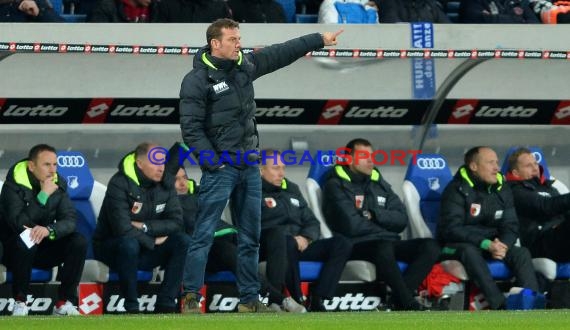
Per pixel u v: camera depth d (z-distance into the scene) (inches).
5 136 1545.3
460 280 1470.2
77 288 1363.2
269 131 1631.4
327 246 1440.7
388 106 1638.8
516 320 1015.0
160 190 1396.4
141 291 1397.6
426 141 1670.8
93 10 1635.1
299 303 1397.6
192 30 1366.9
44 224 1349.7
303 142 1631.4
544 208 1536.7
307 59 1600.6
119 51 1352.1
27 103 1539.1
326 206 1505.9
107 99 1561.3
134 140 1590.8
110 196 1371.8
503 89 1664.6
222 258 1392.7
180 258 1359.5
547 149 1708.9
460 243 1475.1
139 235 1355.8
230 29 1117.1
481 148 1503.4
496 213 1504.7
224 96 1128.2
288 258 1403.8
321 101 1621.6
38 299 1374.3
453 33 1437.0
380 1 1739.7
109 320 1000.2
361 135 1653.5
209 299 1412.4
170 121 1590.8
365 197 1501.0
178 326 924.6
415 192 1555.1
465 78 1649.9
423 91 1610.5
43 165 1346.0
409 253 1462.8
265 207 1455.5
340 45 1411.2
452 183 1512.1
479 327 928.9
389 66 1619.1
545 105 1684.3
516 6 1835.6
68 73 1546.5
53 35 1336.1
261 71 1152.8
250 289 1180.5
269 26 1397.6
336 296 1448.1
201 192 1152.2
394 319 1029.2
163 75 1573.6
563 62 1670.8
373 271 1451.8
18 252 1306.6
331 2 1704.0
